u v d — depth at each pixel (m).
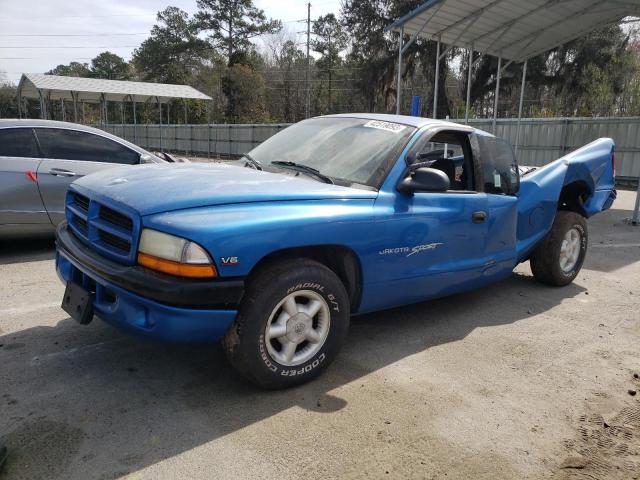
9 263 5.91
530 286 5.75
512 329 4.44
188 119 52.41
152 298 2.68
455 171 4.83
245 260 2.81
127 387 3.18
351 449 2.67
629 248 7.90
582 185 5.81
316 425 2.86
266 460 2.55
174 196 2.92
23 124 6.13
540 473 2.59
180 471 2.44
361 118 4.30
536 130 20.36
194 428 2.78
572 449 2.80
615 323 4.69
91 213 3.21
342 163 3.81
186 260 2.67
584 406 3.24
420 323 4.48
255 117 49.91
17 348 3.65
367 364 3.64
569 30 14.02
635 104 30.27
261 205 3.02
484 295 5.35
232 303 2.84
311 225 3.08
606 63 33.25
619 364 3.86
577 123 19.34
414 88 44.59
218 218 2.81
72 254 3.23
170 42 62.31
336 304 3.27
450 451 2.71
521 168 6.04
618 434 2.96
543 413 3.13
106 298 3.06
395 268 3.64
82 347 3.70
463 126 4.39
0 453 2.40
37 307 4.48
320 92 57.38
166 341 2.78
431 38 14.10
